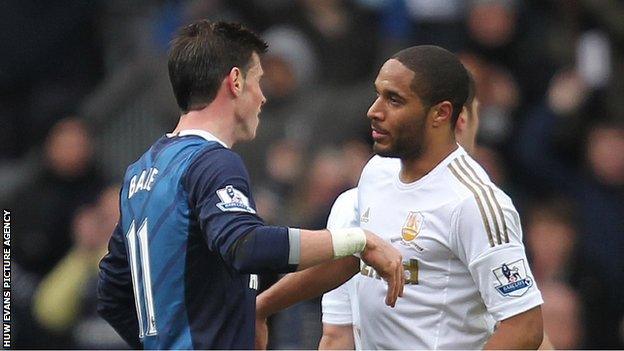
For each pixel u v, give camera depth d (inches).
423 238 737.0
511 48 1638.8
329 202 1343.5
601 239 1444.4
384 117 740.7
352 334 826.2
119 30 1740.9
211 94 733.3
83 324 1306.6
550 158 1528.1
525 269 724.7
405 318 746.2
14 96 1704.0
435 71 738.8
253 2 1669.5
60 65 1720.0
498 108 1549.0
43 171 1464.1
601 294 1320.1
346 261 770.2
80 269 1320.1
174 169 713.6
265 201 1376.7
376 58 1663.4
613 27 1710.1
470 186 732.0
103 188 1477.6
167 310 710.5
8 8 1697.8
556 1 1704.0
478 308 743.7
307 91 1593.3
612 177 1499.8
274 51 1551.4
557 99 1557.6
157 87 1633.9
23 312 1312.7
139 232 722.8
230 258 679.1
